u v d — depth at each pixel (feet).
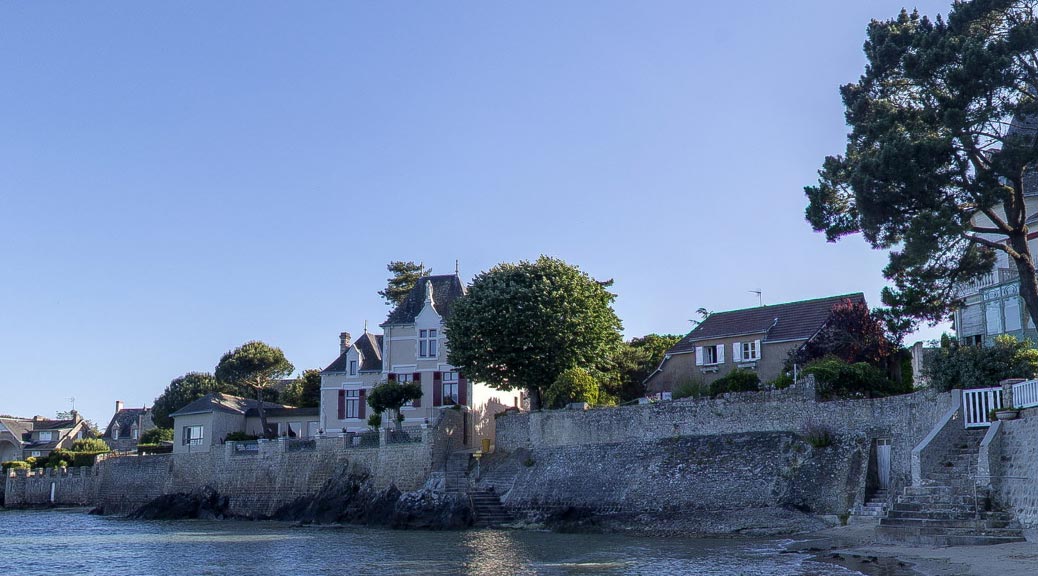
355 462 214.69
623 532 164.14
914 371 176.04
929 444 124.16
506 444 199.41
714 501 159.02
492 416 233.14
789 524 147.84
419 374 239.50
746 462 160.56
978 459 117.91
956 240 134.82
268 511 227.61
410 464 203.82
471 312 210.38
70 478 313.32
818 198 148.05
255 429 282.15
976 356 134.00
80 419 471.21
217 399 280.72
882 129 138.00
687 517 159.33
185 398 382.01
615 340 221.87
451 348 214.28
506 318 205.26
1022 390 117.50
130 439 463.42
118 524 226.99
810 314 211.00
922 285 144.15
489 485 192.65
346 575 114.42
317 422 280.92
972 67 125.90
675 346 230.68
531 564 120.78
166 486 258.16
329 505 210.79
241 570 124.26
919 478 123.03
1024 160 127.65
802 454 155.53
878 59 141.49
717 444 166.40
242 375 349.41
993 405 123.34
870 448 149.48
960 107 129.29
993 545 105.81
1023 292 134.10
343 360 257.55
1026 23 129.80
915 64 134.10
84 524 229.86
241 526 209.67
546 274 215.31
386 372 243.19
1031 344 140.87
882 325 184.96
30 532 202.49
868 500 145.89
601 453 180.45
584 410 186.39
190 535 185.57
